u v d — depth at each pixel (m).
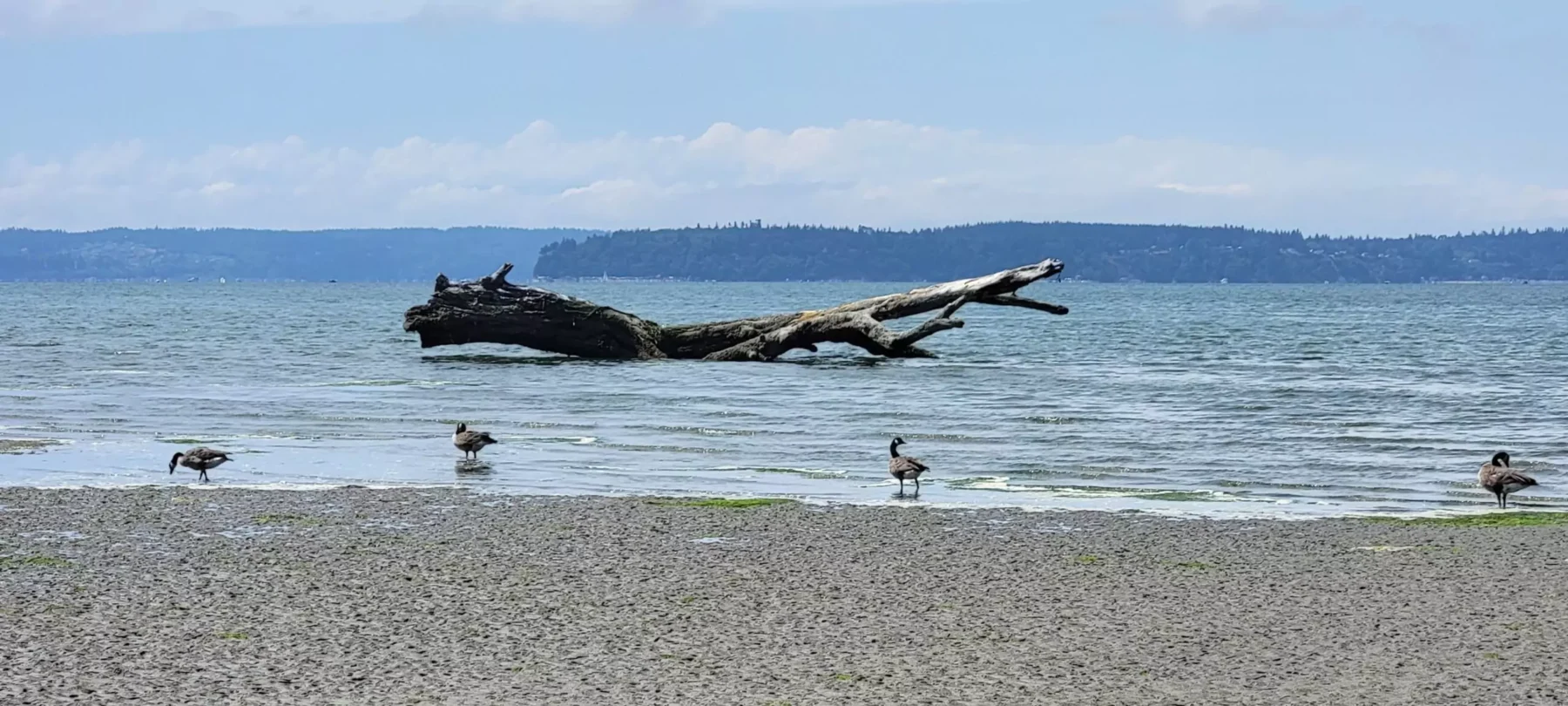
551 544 19.09
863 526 20.66
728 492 24.98
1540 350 71.19
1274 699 12.09
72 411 38.38
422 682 12.52
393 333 88.19
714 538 19.64
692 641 13.98
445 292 56.91
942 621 14.82
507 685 12.45
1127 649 13.67
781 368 53.75
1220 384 48.06
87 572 17.00
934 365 56.59
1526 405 40.56
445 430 34.31
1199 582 16.73
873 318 53.59
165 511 21.67
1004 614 15.09
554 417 37.03
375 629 14.32
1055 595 16.02
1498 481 23.56
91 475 26.52
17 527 20.08
